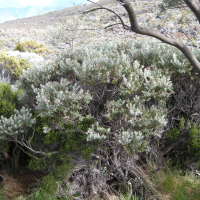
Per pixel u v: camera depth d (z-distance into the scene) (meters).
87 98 2.21
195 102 2.75
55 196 2.25
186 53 2.23
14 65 6.24
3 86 3.21
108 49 3.73
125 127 2.34
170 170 2.70
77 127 2.35
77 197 2.26
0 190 2.40
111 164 2.55
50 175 2.45
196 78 2.80
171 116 3.05
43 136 2.59
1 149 2.63
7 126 2.20
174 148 2.94
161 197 2.33
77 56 3.12
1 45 12.95
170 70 2.86
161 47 3.54
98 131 2.15
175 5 2.95
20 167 2.93
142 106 2.40
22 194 2.43
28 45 10.79
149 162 2.64
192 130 2.73
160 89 2.36
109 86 2.70
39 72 2.82
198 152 2.57
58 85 2.33
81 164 2.46
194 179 2.56
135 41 4.12
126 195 2.38
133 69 2.56
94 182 2.37
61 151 2.39
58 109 2.21
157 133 2.14
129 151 1.95
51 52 9.83
